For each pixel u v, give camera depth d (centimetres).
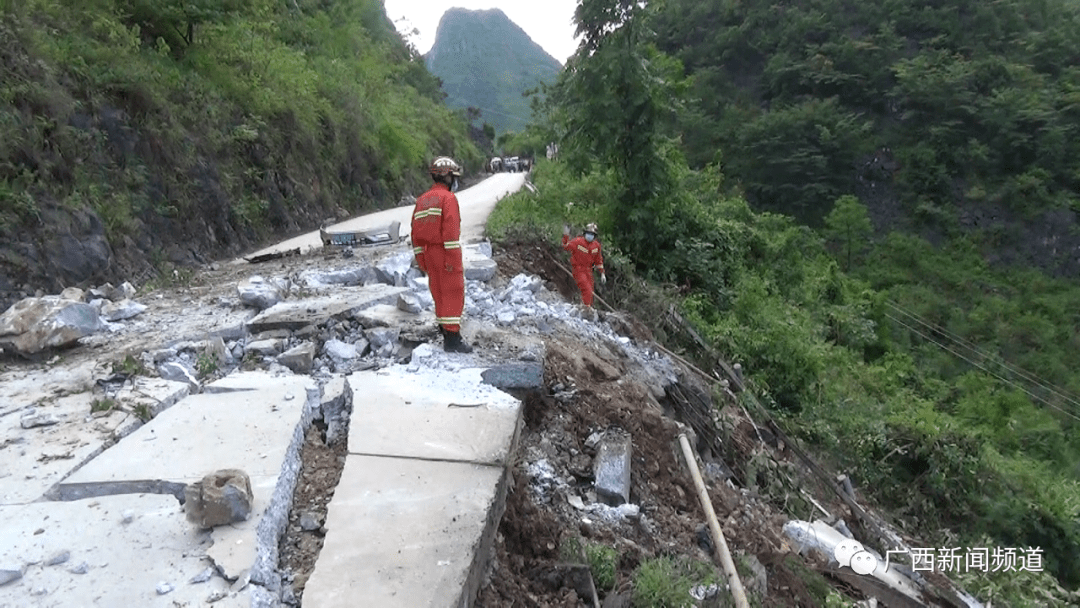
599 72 1235
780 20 5662
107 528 297
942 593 668
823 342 1530
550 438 488
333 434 414
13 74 1161
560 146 1379
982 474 1041
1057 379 3019
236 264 1284
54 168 1170
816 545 593
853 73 5188
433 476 347
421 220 505
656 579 364
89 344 582
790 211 4697
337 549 287
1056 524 989
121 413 427
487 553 318
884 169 4862
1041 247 4425
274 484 325
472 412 421
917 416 1173
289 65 2341
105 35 1513
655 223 1338
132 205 1323
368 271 839
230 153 1742
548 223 1260
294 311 617
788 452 862
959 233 4525
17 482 340
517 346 552
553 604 345
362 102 2894
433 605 254
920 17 5534
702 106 5416
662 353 863
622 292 1116
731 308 1351
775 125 4688
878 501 983
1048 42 5284
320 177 2233
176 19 1819
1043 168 4709
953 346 3231
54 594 254
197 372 512
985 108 4856
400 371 486
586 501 449
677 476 527
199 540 288
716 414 742
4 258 1008
